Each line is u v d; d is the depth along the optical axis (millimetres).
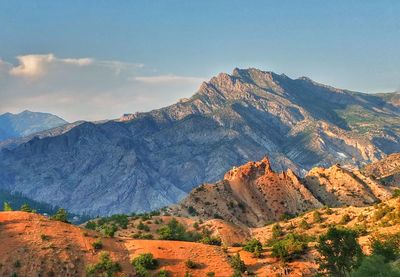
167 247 132875
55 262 117750
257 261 131750
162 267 122875
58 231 131000
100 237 134375
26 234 126062
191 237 182000
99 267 117500
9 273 112625
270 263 129750
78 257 121625
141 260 122312
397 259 92625
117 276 116688
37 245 122000
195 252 132625
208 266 126312
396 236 108875
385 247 95812
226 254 135375
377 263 75750
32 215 137750
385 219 150000
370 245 101562
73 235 131125
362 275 75500
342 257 99000
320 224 187625
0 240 122250
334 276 100250
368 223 160500
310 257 130000
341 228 104500
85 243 128500
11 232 126125
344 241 100062
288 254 130750
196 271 123562
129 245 133000
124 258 125312
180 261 126625
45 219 137125
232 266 127438
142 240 137250
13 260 115875
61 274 115500
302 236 156000
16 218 134250
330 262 100188
